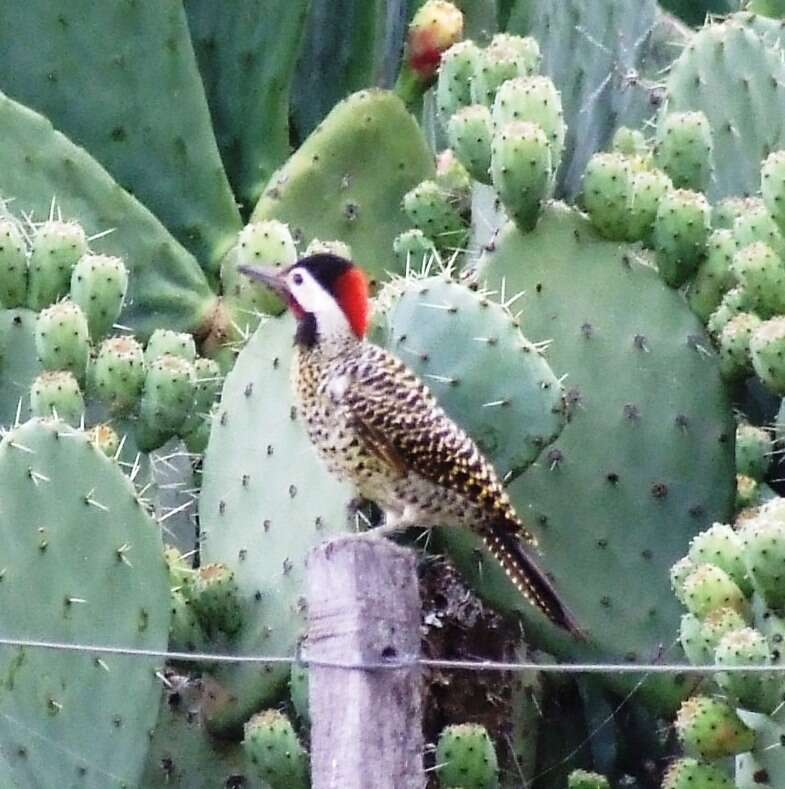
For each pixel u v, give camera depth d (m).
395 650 8.16
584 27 15.48
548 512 10.97
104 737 9.87
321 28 16.42
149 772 10.98
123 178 14.70
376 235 14.61
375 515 11.27
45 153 13.89
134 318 14.22
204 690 11.08
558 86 15.43
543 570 10.91
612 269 11.31
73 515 9.95
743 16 15.69
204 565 11.23
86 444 10.05
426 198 13.62
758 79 14.23
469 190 13.63
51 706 9.72
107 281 11.89
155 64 14.61
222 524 11.23
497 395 10.29
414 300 10.40
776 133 14.20
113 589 10.01
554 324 11.18
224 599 10.95
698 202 11.31
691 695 10.81
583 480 11.01
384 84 17.05
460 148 12.17
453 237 13.59
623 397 11.12
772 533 9.38
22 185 13.77
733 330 11.26
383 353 10.06
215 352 14.39
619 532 10.98
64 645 9.14
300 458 11.01
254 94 15.50
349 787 8.02
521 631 11.20
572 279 11.27
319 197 14.52
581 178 15.27
